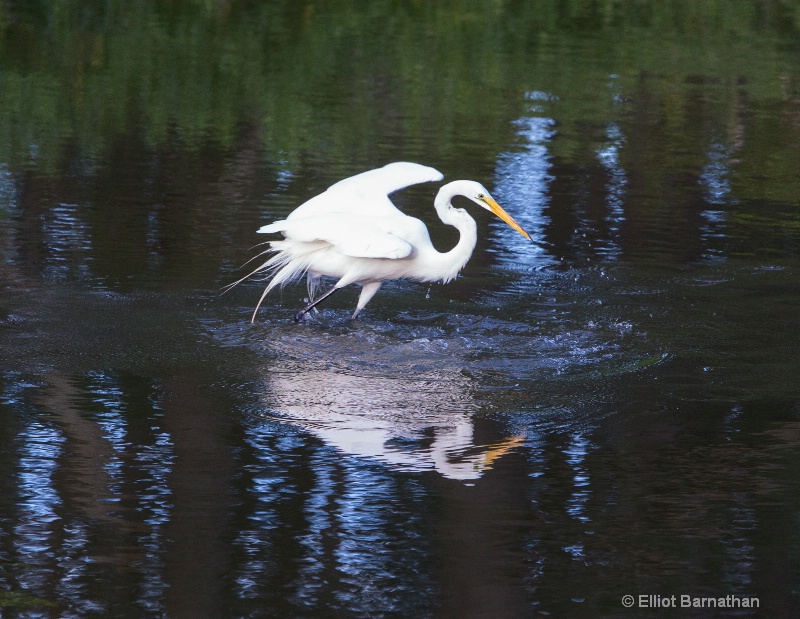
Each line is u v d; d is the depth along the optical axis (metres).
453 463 7.88
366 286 11.27
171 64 25.52
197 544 6.65
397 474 7.68
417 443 8.22
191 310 11.27
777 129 21.48
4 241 13.23
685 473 7.78
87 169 17.00
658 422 8.70
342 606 6.08
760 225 15.32
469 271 13.05
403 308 11.70
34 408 8.59
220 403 8.89
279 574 6.37
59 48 26.41
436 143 19.56
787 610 6.10
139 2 32.44
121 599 6.08
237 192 16.03
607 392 9.36
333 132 20.17
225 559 6.51
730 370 9.91
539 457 8.02
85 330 10.50
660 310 11.74
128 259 12.83
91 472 7.55
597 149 19.56
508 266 13.28
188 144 18.97
